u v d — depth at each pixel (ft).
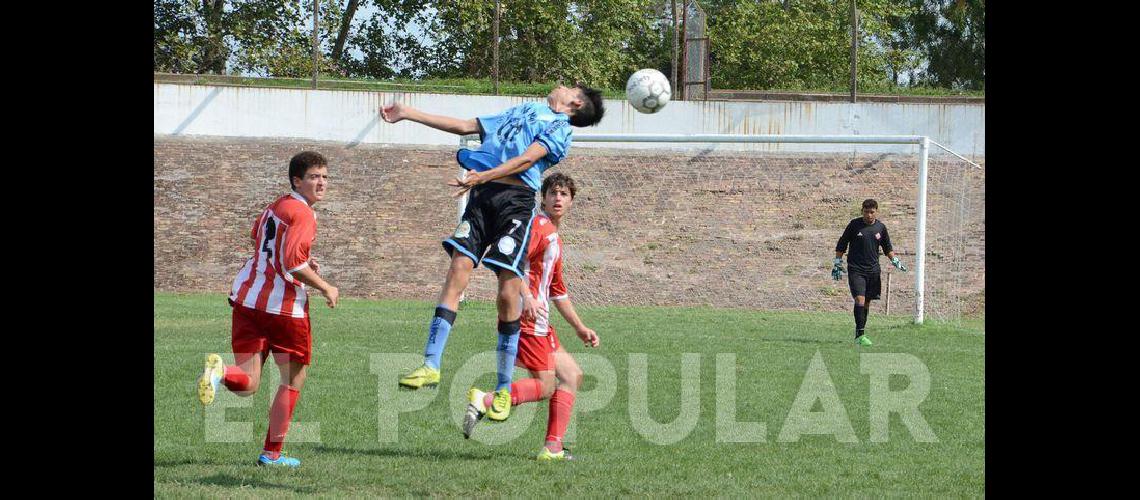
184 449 36.88
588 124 38.37
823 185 137.80
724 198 136.56
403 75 205.57
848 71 228.63
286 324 33.99
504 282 34.88
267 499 29.17
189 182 136.56
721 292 128.16
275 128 141.18
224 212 135.85
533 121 35.94
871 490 32.48
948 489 32.89
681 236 133.18
